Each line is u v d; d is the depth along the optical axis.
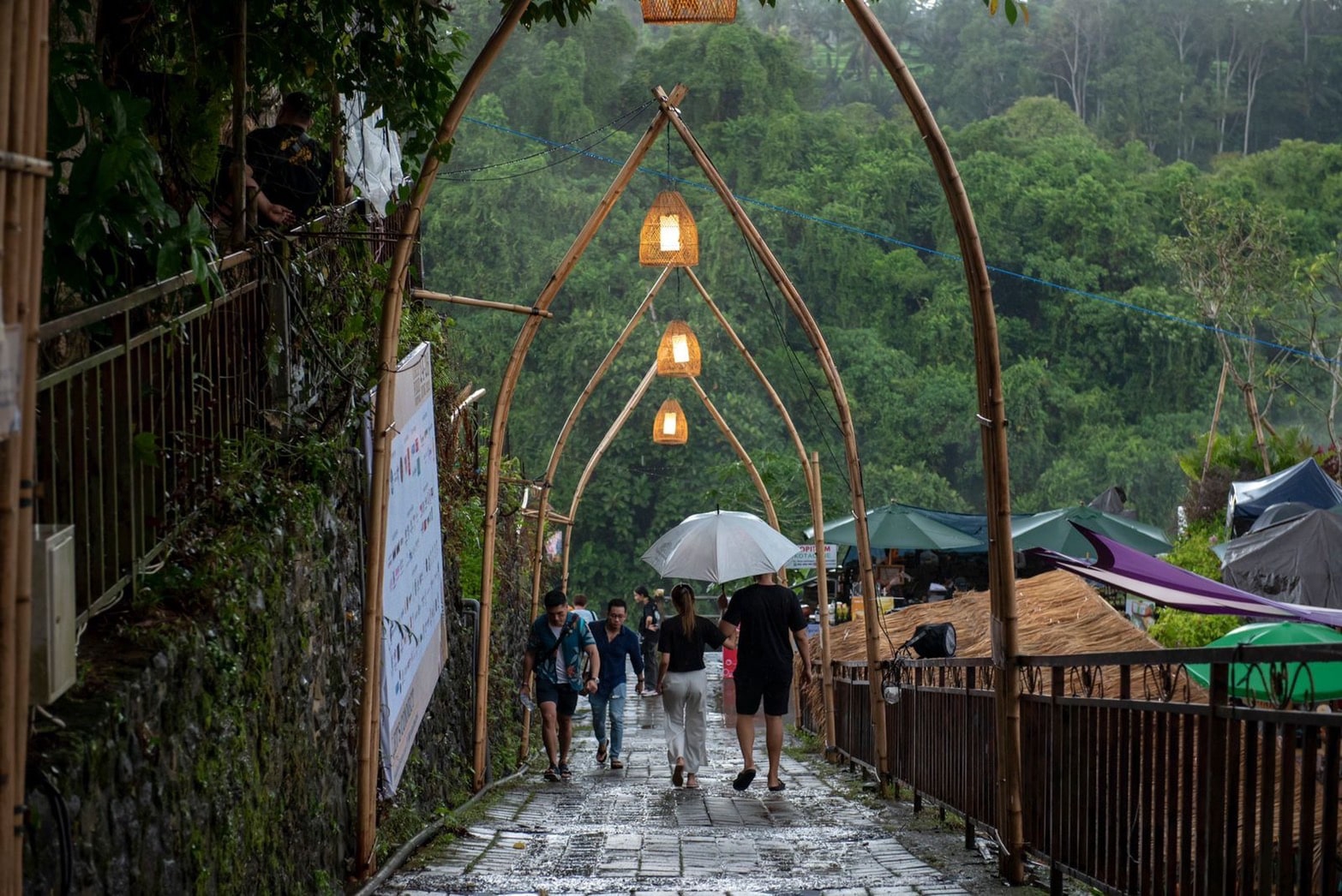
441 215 42.59
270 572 4.94
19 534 2.61
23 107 2.58
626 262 43.94
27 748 2.97
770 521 18.98
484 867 6.58
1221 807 4.03
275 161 6.88
